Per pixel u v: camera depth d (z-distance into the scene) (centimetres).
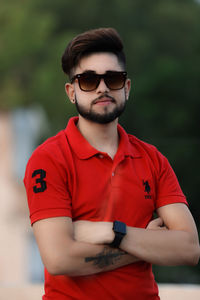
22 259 2198
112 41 299
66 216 283
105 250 282
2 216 2305
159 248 290
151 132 2736
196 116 2747
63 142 300
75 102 307
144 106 2761
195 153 1988
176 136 2723
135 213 293
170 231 297
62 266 277
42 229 281
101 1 4291
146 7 4312
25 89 4266
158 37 4125
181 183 1892
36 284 496
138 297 289
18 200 2352
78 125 314
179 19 4194
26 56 4341
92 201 288
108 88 296
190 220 307
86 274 280
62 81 3681
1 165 2458
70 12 4419
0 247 2208
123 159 299
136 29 4147
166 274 1248
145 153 310
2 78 4325
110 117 296
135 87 2820
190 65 2856
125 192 294
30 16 4462
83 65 299
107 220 288
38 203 284
